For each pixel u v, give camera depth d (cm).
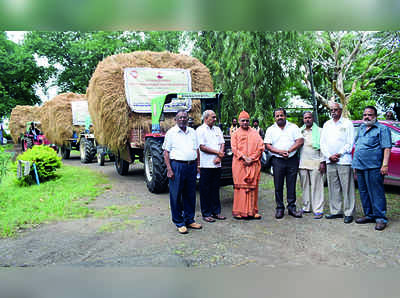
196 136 446
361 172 453
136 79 748
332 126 474
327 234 409
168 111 774
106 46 2411
